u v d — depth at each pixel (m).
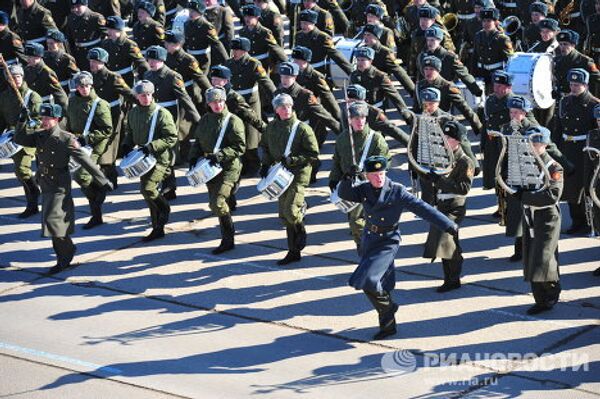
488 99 32.47
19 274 30.69
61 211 30.22
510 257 30.48
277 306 28.20
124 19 50.66
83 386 24.53
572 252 30.66
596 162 29.77
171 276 30.19
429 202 29.77
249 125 36.47
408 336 26.38
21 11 43.66
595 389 23.72
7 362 25.70
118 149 36.94
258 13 40.22
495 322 26.91
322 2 46.09
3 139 33.97
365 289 25.62
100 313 28.14
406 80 36.19
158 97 35.81
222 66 33.78
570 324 26.66
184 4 49.00
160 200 32.41
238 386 24.34
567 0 44.03
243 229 33.25
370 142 29.11
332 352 25.77
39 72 36.50
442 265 29.58
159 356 25.80
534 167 26.41
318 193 35.72
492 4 41.38
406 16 44.00
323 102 35.41
